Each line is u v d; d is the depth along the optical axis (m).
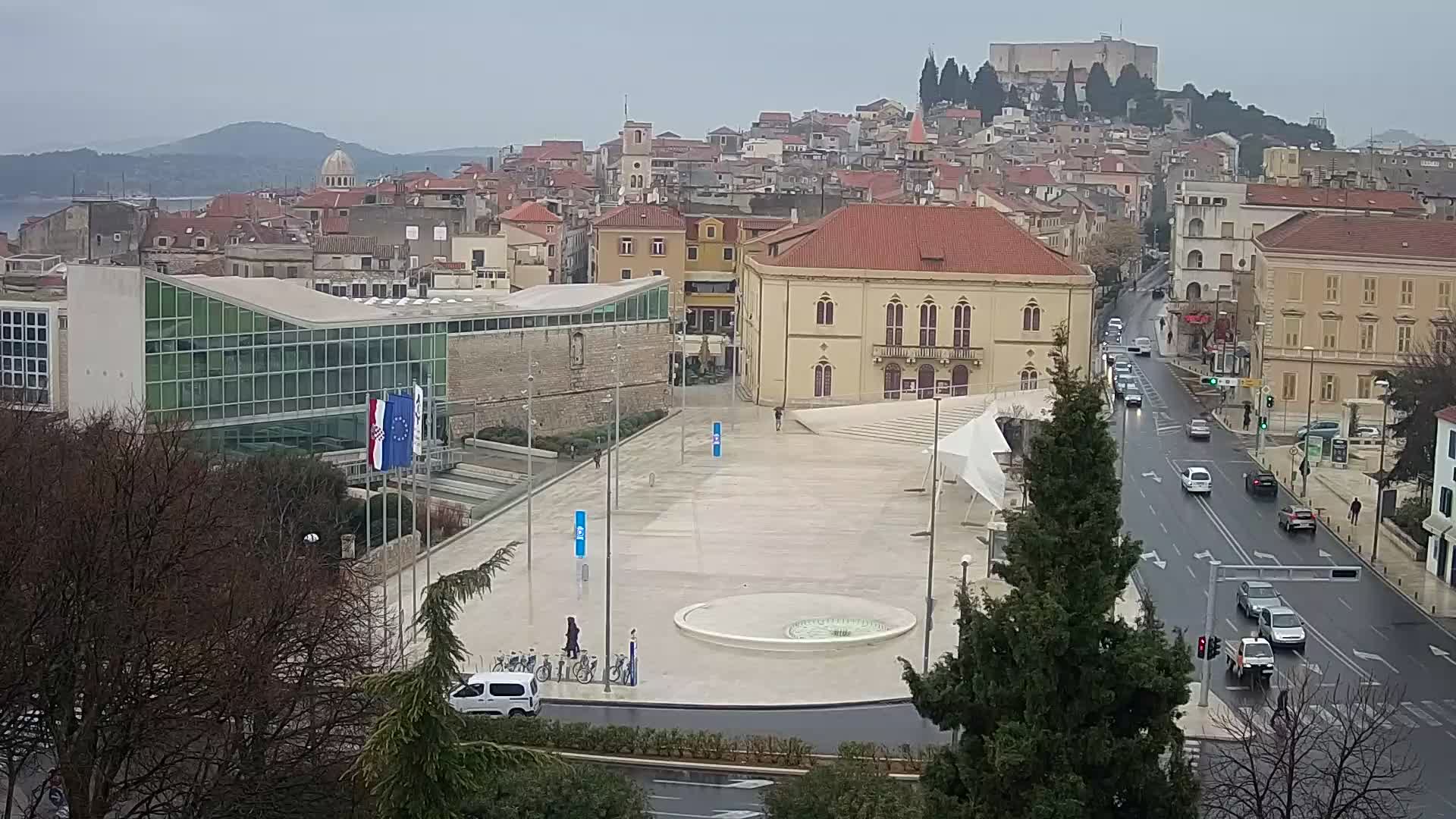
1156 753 36.25
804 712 68.25
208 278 119.25
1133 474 124.88
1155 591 89.06
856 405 150.12
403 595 84.94
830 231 160.00
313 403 115.00
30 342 123.12
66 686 46.91
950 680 38.50
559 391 138.75
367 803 43.72
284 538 75.38
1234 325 192.00
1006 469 122.25
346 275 172.50
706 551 98.00
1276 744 51.75
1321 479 124.12
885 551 98.44
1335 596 89.12
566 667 73.56
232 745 46.62
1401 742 63.25
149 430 89.81
